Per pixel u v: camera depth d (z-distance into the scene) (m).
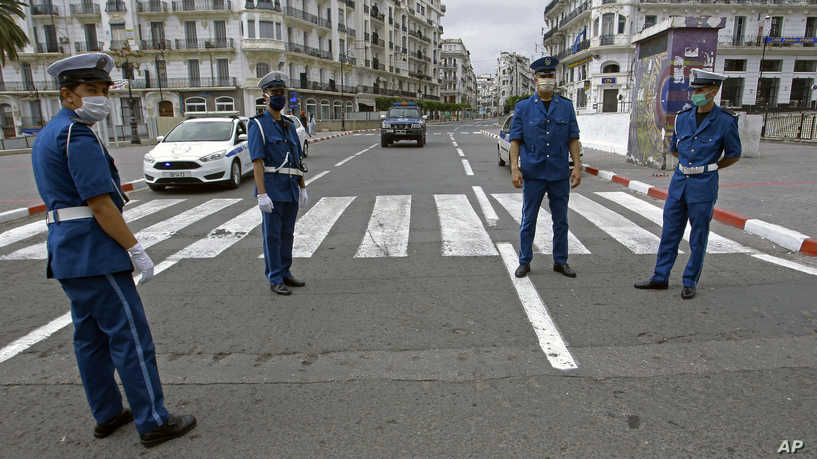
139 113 47.22
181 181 10.65
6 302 4.80
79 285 2.50
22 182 12.77
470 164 15.32
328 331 3.99
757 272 5.23
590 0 46.03
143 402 2.62
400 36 76.56
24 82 47.75
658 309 4.31
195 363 3.53
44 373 3.45
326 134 36.44
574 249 6.20
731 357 3.45
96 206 2.43
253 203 9.59
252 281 5.24
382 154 19.25
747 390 3.03
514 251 6.11
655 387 3.09
